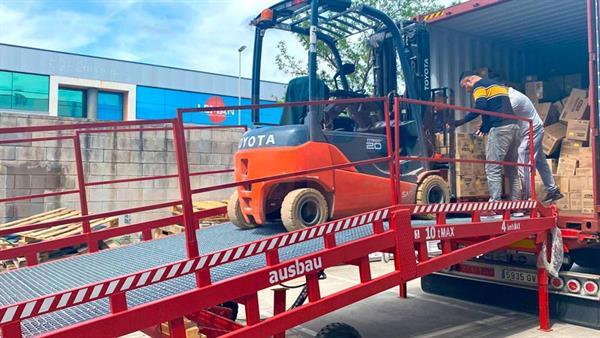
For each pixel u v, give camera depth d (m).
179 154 3.15
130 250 4.79
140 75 39.00
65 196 10.67
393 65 6.38
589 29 5.44
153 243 5.13
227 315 4.70
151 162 11.52
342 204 4.69
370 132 5.71
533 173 5.57
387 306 6.93
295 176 4.07
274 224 5.30
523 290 6.29
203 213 5.69
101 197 11.02
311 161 4.51
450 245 4.63
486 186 6.68
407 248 4.18
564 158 6.73
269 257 3.48
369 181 4.90
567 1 6.70
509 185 6.29
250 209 4.79
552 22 7.48
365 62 13.88
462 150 6.39
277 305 3.78
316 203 4.48
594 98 5.42
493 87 5.91
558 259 5.57
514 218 5.36
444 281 7.24
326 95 5.41
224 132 12.43
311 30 4.67
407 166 5.45
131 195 11.32
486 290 6.70
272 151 4.57
